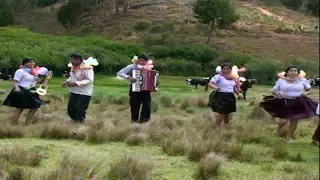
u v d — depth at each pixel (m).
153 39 77.56
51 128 12.05
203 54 70.44
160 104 24.61
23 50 48.00
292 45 87.50
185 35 85.81
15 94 14.09
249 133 13.06
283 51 82.69
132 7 109.06
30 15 106.75
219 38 87.88
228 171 8.97
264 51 81.75
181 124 15.23
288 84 13.58
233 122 15.70
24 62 14.41
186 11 103.12
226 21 84.94
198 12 84.12
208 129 13.52
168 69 67.00
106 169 8.45
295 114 13.32
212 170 8.59
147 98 15.40
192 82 42.75
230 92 14.67
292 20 112.31
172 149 10.41
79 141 11.69
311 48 85.56
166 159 9.79
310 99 13.64
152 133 12.31
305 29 103.94
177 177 8.39
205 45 75.69
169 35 81.00
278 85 13.77
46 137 11.95
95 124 13.41
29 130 12.35
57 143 11.20
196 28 90.50
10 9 92.19
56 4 122.06
